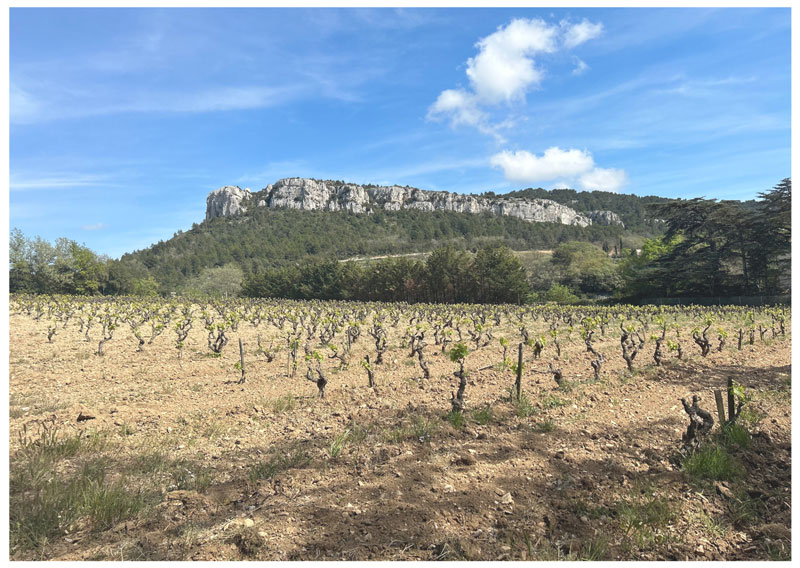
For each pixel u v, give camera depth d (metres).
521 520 4.14
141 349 16.64
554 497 4.57
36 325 22.81
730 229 51.47
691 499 4.62
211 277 90.56
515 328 24.45
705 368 10.77
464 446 5.90
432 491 4.62
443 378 10.42
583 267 74.69
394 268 70.25
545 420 6.94
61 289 67.00
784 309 30.27
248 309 37.72
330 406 8.17
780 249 48.06
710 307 39.22
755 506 4.60
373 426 6.76
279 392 9.59
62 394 9.59
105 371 12.53
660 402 7.90
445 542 3.73
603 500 4.54
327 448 5.86
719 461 5.16
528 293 65.62
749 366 11.02
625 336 10.76
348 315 31.95
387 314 34.75
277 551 3.58
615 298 62.59
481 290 66.31
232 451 5.92
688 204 52.44
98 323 24.78
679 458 5.50
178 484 4.82
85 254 69.50
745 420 6.75
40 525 3.80
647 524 4.17
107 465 5.27
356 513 4.16
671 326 21.91
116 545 3.66
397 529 3.90
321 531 3.87
